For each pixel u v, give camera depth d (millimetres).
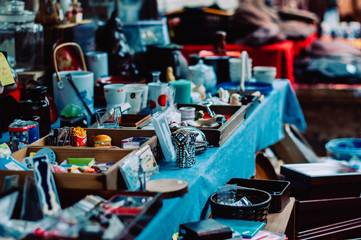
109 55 3193
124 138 1996
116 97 2494
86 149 1760
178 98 2779
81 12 3199
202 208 1863
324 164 2648
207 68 3275
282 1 7961
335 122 6426
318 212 2426
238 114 2469
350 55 7434
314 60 7234
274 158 3879
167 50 3230
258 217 1846
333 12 9773
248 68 3520
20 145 1874
